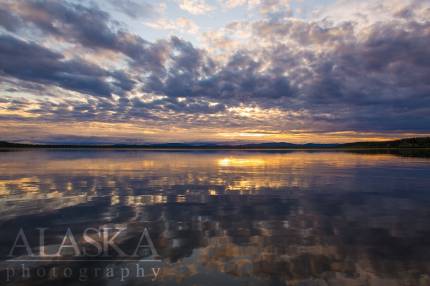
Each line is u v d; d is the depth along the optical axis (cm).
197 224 856
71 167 2658
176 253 645
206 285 507
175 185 1591
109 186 1545
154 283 516
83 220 892
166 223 866
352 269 565
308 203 1145
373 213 988
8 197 1238
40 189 1436
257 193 1363
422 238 736
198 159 4309
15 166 2745
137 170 2412
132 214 966
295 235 761
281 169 2552
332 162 3553
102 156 5147
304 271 557
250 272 554
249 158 4706
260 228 820
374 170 2442
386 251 651
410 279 526
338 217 936
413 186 1569
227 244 696
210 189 1469
